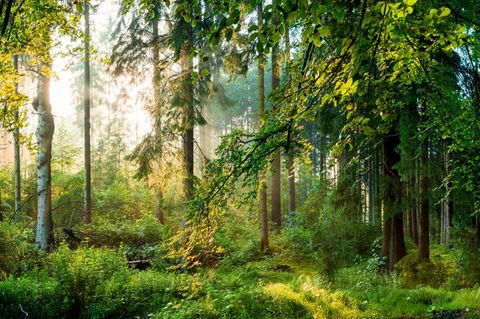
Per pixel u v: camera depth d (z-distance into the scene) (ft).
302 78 9.76
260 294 28.30
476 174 22.89
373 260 36.27
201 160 43.45
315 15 6.84
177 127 40.16
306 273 40.11
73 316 27.61
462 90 22.72
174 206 42.91
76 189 63.00
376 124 23.53
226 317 25.29
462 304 26.16
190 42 39.22
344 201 34.27
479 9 15.60
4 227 35.63
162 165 40.86
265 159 12.19
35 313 26.71
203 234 13.75
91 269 29.45
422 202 34.30
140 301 28.91
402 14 7.18
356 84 8.61
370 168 35.55
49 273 32.91
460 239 32.35
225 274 39.27
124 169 83.87
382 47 9.68
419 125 23.67
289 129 10.85
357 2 7.37
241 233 54.03
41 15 21.70
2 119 24.09
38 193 40.52
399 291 30.17
